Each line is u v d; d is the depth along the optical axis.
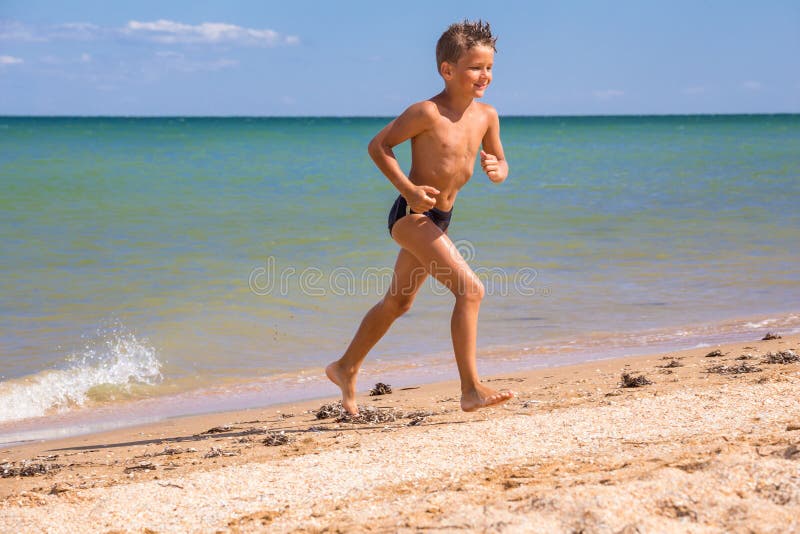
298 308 10.68
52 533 3.24
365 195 24.02
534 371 7.50
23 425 6.73
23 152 45.09
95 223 17.59
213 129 113.06
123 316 10.15
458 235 16.30
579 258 13.95
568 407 5.17
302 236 16.25
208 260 13.66
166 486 3.77
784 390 4.80
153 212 19.56
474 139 4.79
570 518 2.67
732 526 2.57
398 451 4.15
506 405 5.51
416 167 4.77
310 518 3.15
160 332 9.52
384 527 2.82
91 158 39.81
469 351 4.74
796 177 28.67
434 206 4.80
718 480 2.92
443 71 4.73
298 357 8.80
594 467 3.49
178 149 51.38
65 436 6.23
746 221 18.17
